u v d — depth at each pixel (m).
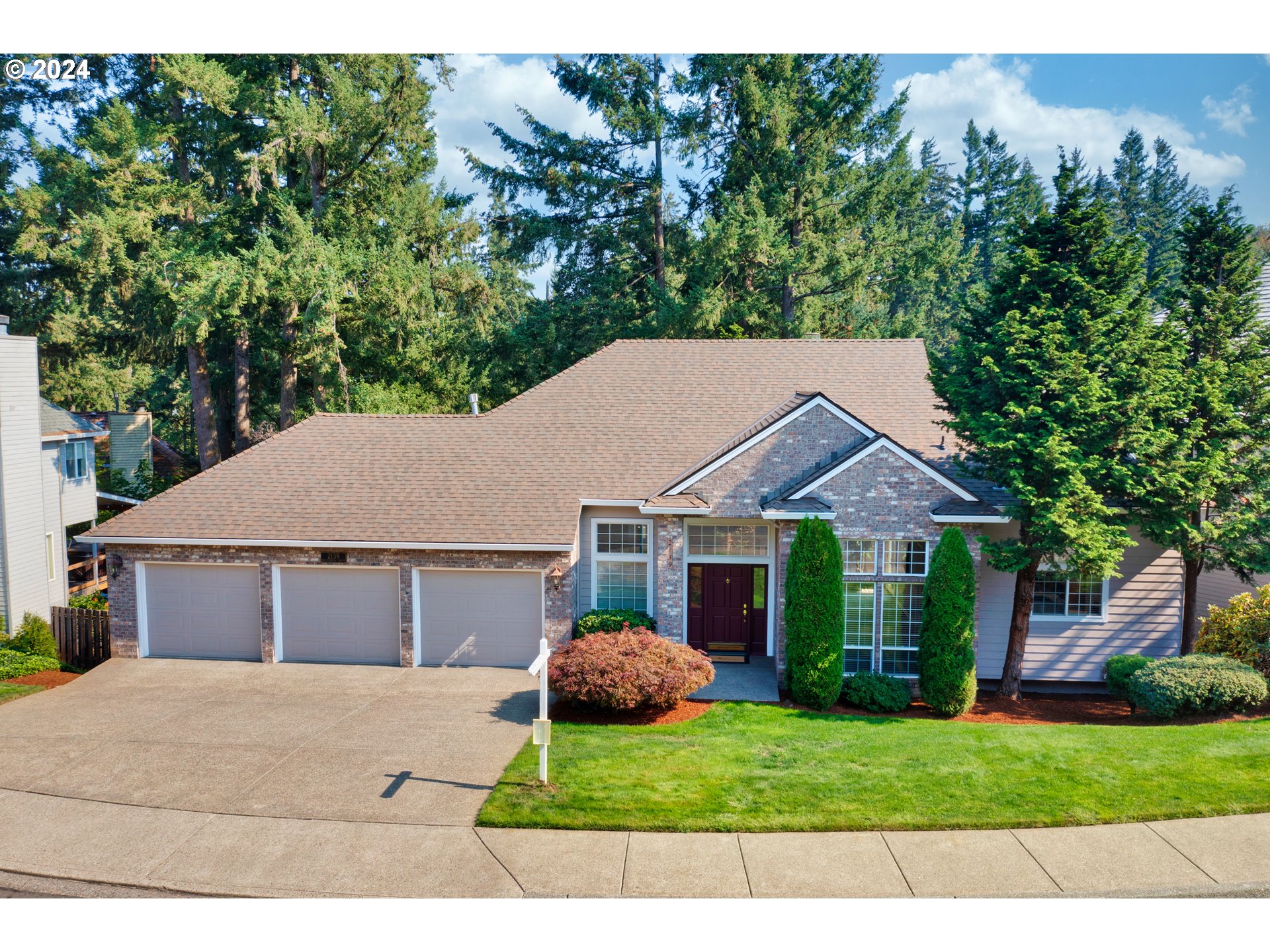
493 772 12.04
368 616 18.11
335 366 31.70
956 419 17.36
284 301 29.75
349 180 34.25
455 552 17.52
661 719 14.59
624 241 36.56
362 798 11.20
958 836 10.12
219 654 18.47
